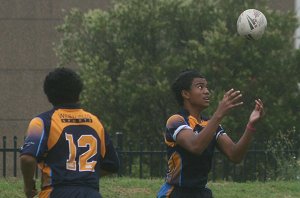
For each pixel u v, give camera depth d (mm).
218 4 66750
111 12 66812
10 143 95688
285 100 64562
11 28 97562
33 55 97562
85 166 18578
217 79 62562
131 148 53125
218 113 19578
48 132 18578
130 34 66188
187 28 67062
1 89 97562
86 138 18859
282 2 94000
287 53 66375
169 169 21297
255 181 45188
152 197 37344
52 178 18344
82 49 68812
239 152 21016
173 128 20828
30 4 97562
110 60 67625
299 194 39000
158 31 65875
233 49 62688
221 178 51469
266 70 63969
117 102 64125
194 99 21344
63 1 97500
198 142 19844
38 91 97688
